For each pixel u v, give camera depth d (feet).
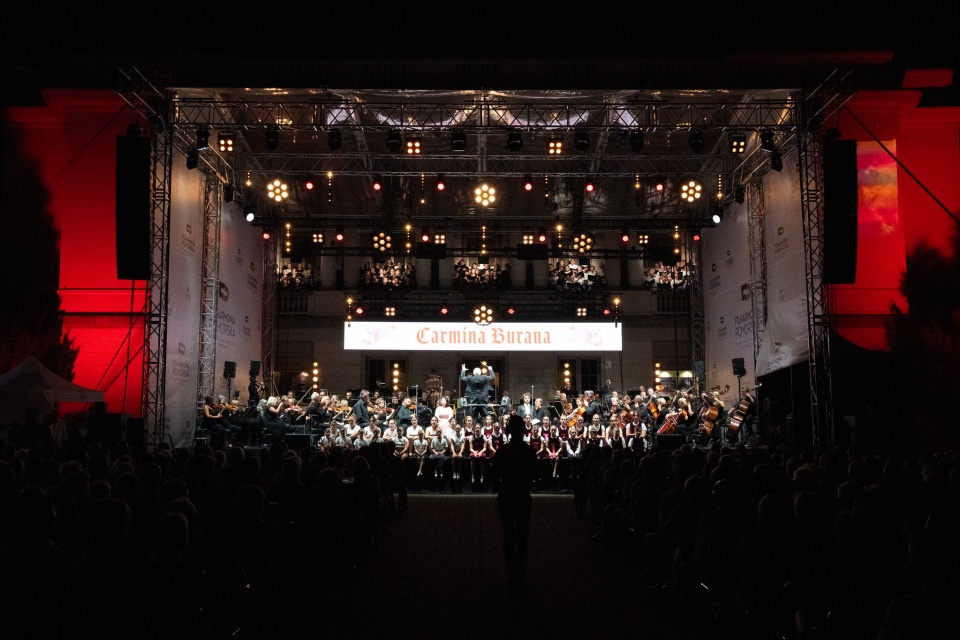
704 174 82.48
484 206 91.56
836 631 14.96
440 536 37.83
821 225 56.08
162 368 56.95
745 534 18.60
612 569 29.84
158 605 11.91
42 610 11.76
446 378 98.07
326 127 59.36
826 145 52.49
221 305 74.13
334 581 25.64
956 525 15.62
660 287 96.22
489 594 25.64
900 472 26.23
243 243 81.92
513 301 97.25
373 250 89.10
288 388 95.45
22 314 60.08
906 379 55.11
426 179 85.56
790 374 63.26
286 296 96.99
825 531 16.76
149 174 52.60
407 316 95.71
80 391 52.21
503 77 59.82
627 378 96.58
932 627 10.95
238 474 23.47
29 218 62.80
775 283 67.10
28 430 45.19
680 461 27.09
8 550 14.26
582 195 87.86
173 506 16.40
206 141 58.34
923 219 63.31
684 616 22.09
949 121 64.08
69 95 60.90
